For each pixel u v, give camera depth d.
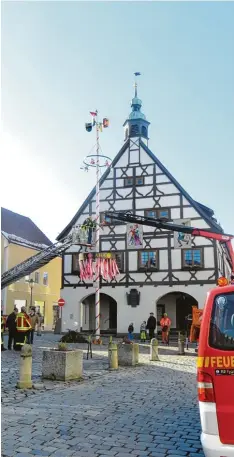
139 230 30.89
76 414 7.20
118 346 14.12
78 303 32.09
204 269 29.64
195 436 6.10
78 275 32.34
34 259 28.42
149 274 30.84
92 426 6.53
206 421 4.07
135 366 13.81
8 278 27.69
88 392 9.12
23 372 9.34
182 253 30.28
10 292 38.94
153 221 16.44
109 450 5.50
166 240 30.83
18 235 43.94
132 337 28.09
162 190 31.61
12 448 5.47
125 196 32.41
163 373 12.30
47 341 23.48
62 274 32.75
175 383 10.52
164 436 6.09
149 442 5.83
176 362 15.21
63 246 26.95
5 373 11.30
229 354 4.14
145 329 28.39
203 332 4.32
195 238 30.06
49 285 45.69
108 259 24.62
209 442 4.00
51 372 10.52
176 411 7.54
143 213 31.77
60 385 9.82
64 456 5.25
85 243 25.55
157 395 8.96
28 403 7.90
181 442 5.84
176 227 14.97
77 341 22.70
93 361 14.70
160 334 31.20
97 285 23.70
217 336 4.25
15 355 15.48
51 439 5.88
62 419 6.87
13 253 40.12
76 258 32.50
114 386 9.95
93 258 24.97
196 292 29.61
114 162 33.09
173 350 20.62
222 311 4.36
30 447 5.53
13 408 7.49
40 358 14.84
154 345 15.88
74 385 9.92
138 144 32.88
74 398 8.47
